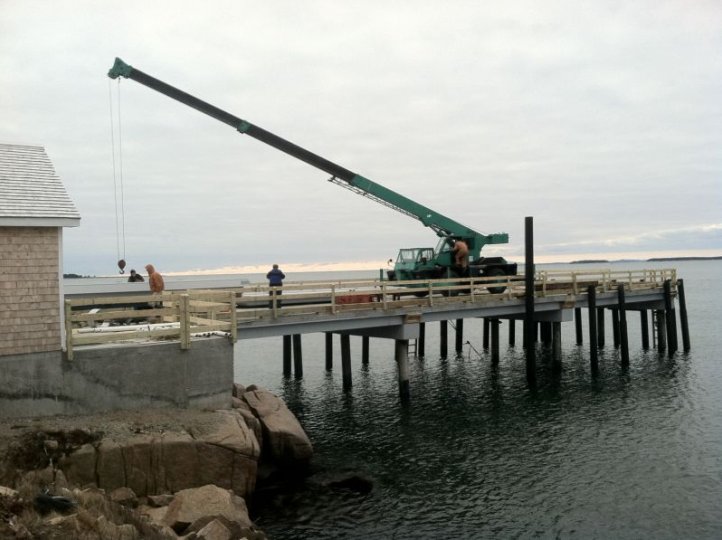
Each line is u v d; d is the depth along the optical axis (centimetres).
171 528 1035
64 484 1077
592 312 2950
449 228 3133
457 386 2739
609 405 2380
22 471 1108
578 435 2005
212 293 1867
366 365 3309
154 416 1356
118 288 2711
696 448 1858
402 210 3112
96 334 1396
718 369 3042
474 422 2170
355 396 2573
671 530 1352
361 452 1850
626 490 1559
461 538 1309
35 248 1330
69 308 1343
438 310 2453
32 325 1324
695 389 2614
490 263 3198
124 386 1388
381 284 2275
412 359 3444
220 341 1478
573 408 2342
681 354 3512
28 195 1351
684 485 1588
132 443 1209
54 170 1462
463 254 2972
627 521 1394
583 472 1680
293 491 1495
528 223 2670
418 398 2523
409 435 2022
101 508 976
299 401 2500
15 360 1309
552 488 1573
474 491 1550
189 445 1245
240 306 2542
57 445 1169
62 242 1357
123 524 931
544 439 1967
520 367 3167
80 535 847
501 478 1638
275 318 2025
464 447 1894
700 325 5006
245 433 1330
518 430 2069
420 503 1473
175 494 1171
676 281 3594
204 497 1121
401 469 1700
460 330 3594
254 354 3916
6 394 1302
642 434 2003
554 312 2942
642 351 3641
